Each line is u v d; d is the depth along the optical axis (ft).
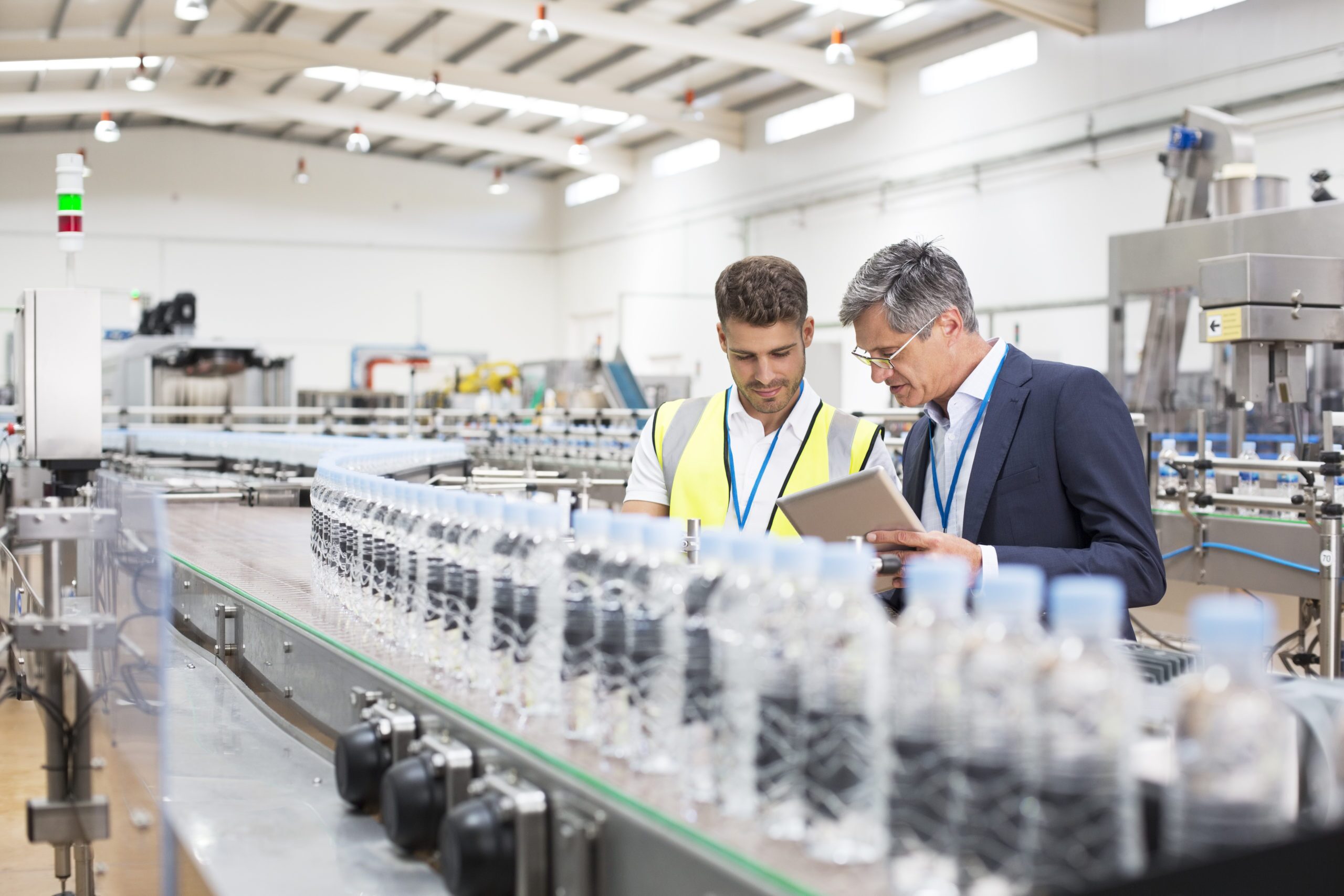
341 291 48.08
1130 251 14.94
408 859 3.46
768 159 38.52
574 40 34.76
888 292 5.72
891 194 33.32
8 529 4.75
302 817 3.81
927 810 2.26
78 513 4.85
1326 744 2.80
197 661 6.15
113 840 4.55
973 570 4.83
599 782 2.72
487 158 48.91
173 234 45.60
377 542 4.75
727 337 5.93
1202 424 11.05
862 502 4.66
